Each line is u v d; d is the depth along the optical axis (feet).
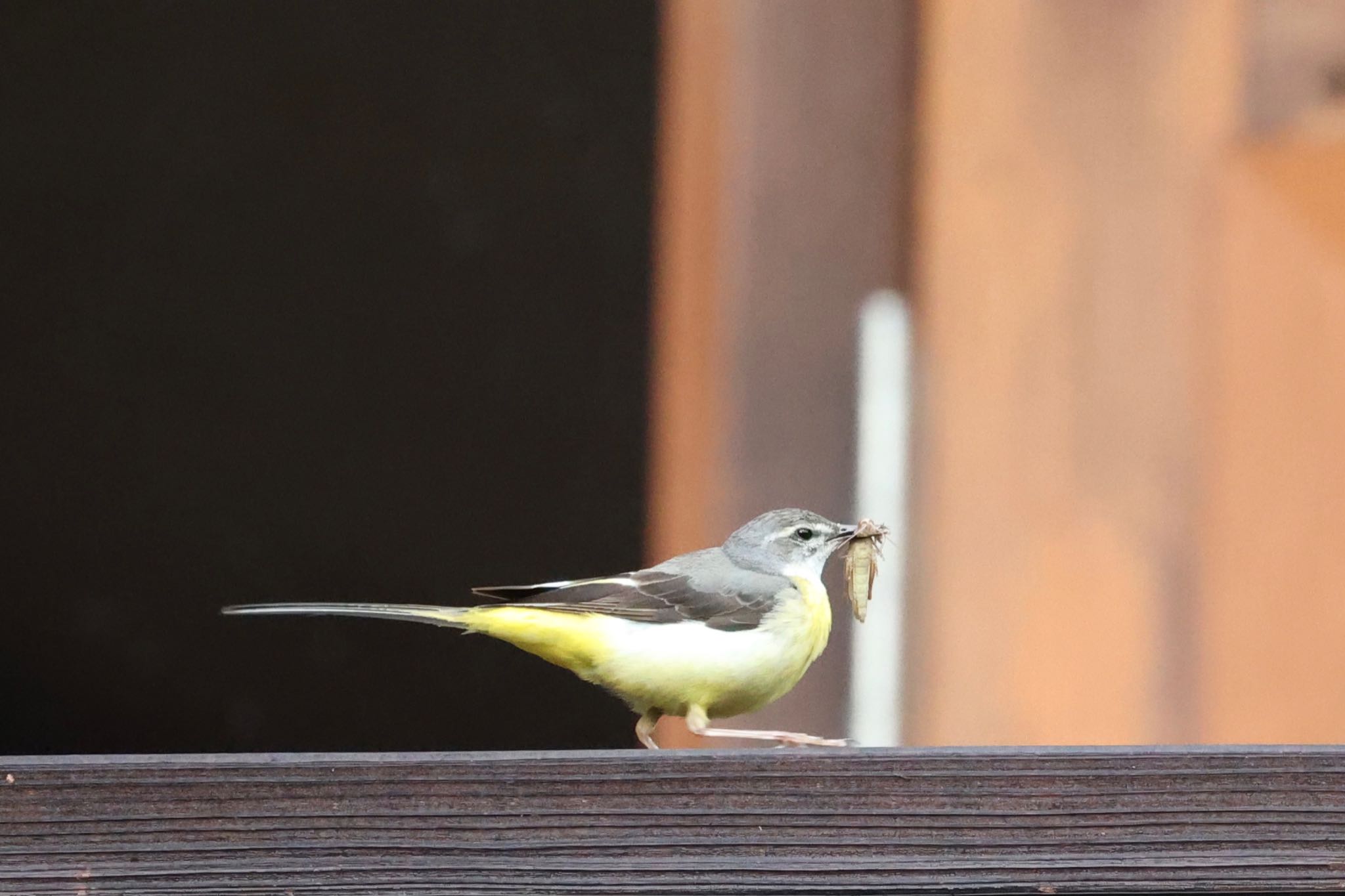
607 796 18.20
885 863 18.30
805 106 34.83
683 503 35.17
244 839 17.75
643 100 38.60
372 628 41.11
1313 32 32.68
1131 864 18.39
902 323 34.14
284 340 41.45
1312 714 31.83
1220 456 32.58
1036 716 32.63
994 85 34.12
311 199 41.01
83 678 40.70
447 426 41.16
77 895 17.44
